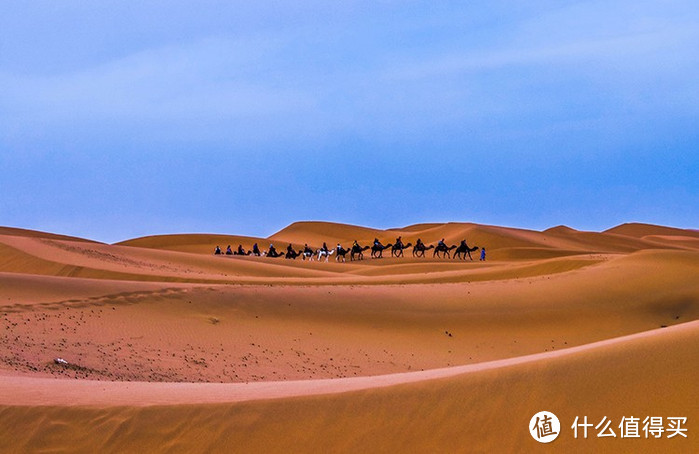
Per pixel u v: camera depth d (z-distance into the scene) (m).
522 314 35.78
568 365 9.99
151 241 144.12
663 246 133.75
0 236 65.81
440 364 28.50
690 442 8.40
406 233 155.50
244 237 145.25
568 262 50.72
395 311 34.62
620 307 37.31
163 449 10.11
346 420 10.02
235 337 28.42
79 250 63.53
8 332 24.27
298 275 64.00
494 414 9.52
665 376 9.33
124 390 12.83
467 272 52.62
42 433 10.63
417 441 9.47
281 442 9.89
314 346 28.70
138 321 28.50
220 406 10.65
